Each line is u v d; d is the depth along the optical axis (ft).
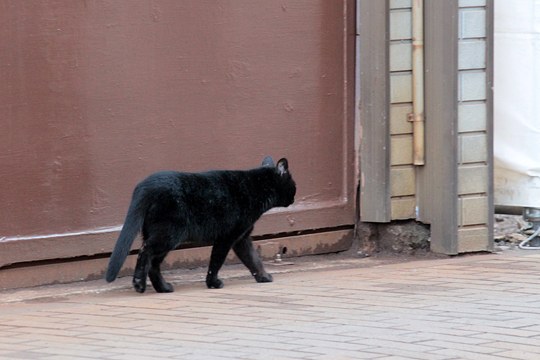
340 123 48.06
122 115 42.14
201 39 43.86
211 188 39.27
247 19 45.01
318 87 47.29
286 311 35.32
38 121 40.19
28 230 40.27
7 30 39.24
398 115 47.60
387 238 48.49
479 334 31.58
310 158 47.32
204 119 44.21
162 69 43.01
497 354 29.22
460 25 46.50
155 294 39.37
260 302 37.11
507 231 53.36
